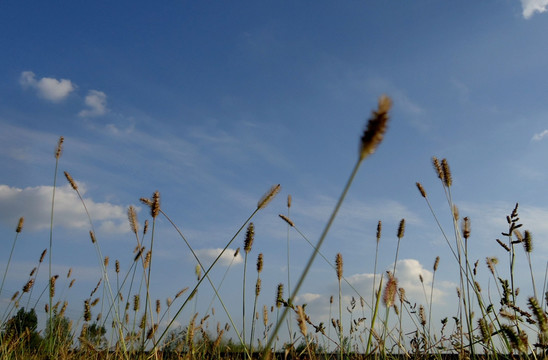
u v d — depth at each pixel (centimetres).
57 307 746
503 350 437
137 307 603
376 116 142
